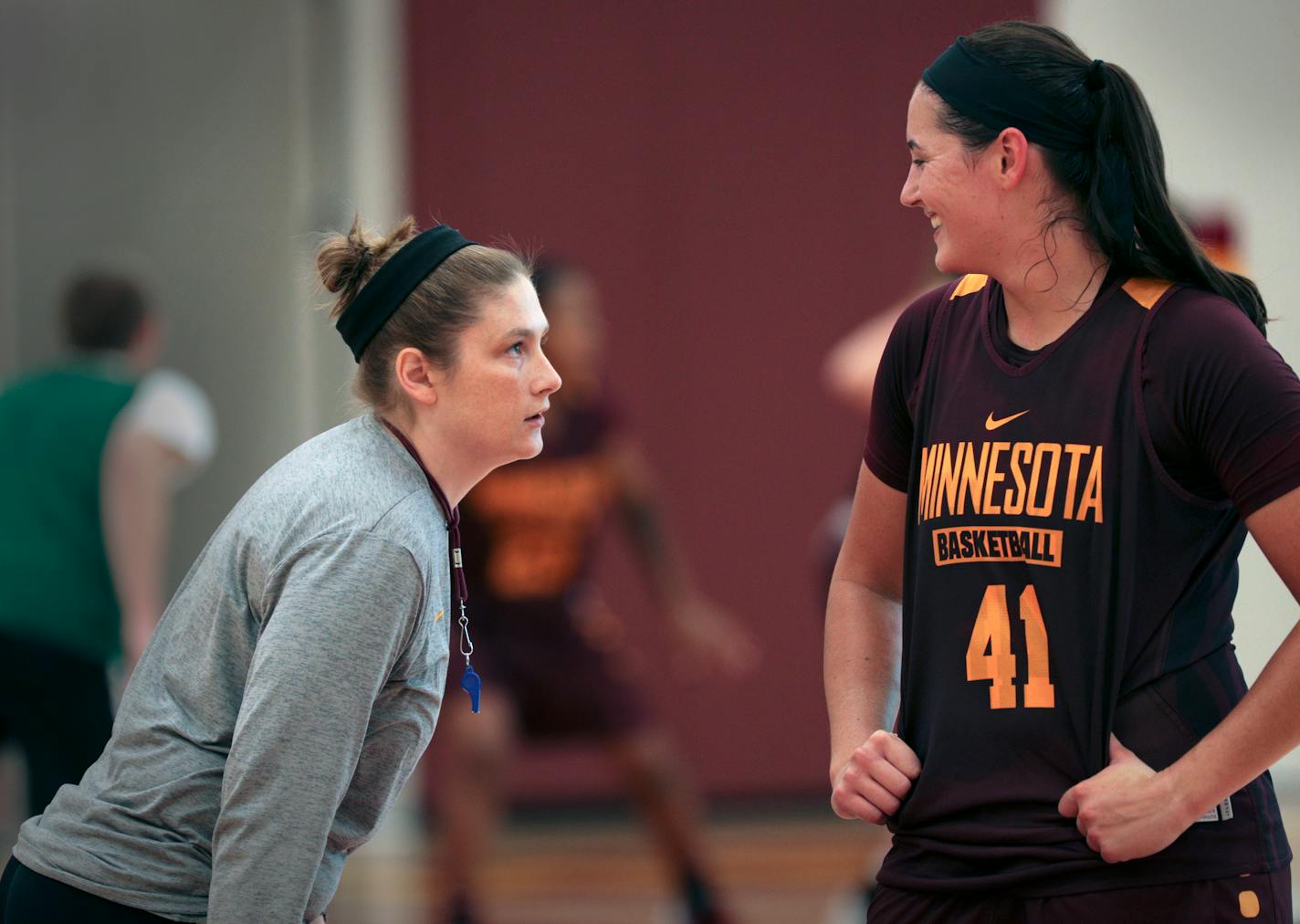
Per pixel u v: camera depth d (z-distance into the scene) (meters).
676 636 16.38
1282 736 5.74
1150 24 20.28
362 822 6.82
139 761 6.54
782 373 20.67
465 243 6.78
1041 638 6.14
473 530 14.80
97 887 6.38
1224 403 5.83
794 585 20.62
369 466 6.54
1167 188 6.24
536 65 20.44
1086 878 5.98
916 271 20.67
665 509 20.61
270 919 6.12
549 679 14.82
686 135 20.59
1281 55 20.19
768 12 20.59
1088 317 6.24
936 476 6.50
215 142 20.30
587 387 15.58
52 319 20.25
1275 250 20.17
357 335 6.76
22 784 19.38
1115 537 6.03
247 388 20.36
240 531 6.51
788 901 16.52
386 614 6.23
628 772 15.18
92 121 20.28
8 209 20.20
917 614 6.59
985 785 6.21
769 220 20.69
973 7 20.64
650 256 20.59
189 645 6.60
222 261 20.34
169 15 20.28
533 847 19.20
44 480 14.40
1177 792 5.82
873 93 20.70
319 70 20.23
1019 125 6.16
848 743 6.86
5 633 14.08
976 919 6.22
